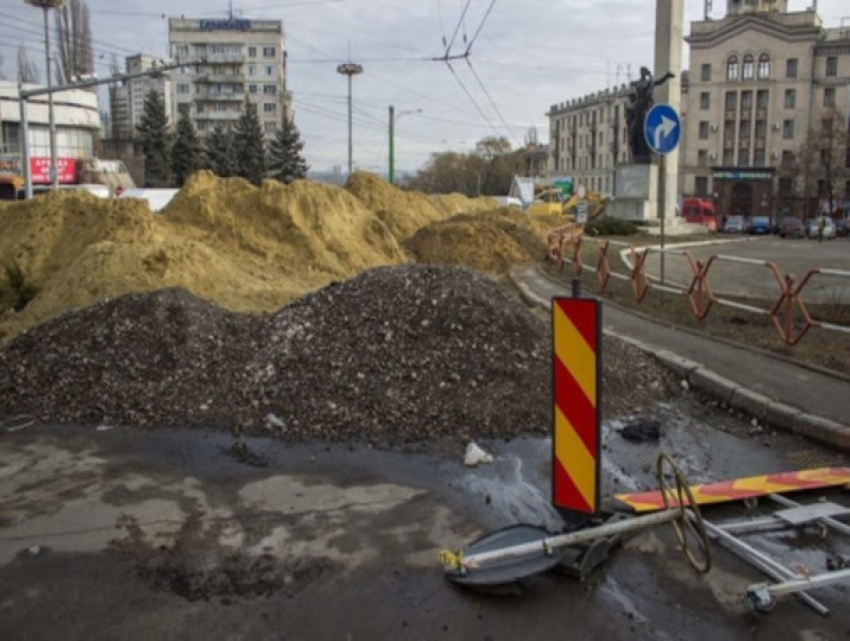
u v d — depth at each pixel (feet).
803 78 273.75
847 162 257.34
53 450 20.65
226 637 12.04
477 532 15.69
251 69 341.41
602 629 12.21
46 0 183.21
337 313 27.32
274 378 24.71
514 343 26.43
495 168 407.03
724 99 284.20
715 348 32.04
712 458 20.66
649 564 14.30
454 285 28.14
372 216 75.82
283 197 66.44
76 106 238.07
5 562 14.39
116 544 15.14
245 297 43.16
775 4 299.58
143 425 22.63
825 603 13.03
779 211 277.64
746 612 12.71
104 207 51.52
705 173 288.30
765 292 51.96
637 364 28.89
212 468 19.33
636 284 45.91
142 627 12.29
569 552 13.89
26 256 49.57
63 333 27.61
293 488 18.02
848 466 19.98
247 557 14.60
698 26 284.00
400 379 24.27
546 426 22.43
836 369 27.94
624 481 18.76
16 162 199.41
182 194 67.05
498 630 12.20
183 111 256.32
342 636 12.05
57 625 12.35
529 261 82.02
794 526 15.84
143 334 26.61
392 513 16.61
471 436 21.62
